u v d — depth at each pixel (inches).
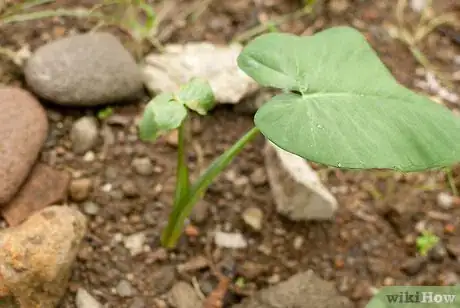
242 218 35.7
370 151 31.1
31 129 34.9
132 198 35.5
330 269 35.3
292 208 35.6
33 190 34.7
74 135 36.1
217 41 39.1
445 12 41.1
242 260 35.2
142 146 36.4
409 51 39.9
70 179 35.4
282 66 32.7
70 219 33.1
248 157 36.8
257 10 40.0
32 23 38.2
